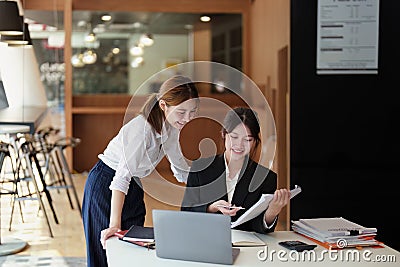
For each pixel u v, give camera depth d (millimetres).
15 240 6918
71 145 9195
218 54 13609
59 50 11289
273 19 9664
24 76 7969
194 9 12312
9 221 7125
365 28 6395
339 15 6383
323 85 6434
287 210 6516
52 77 11234
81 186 10195
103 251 4164
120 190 3750
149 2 12117
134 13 12242
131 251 3262
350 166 6484
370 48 6410
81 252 6602
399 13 6398
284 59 8766
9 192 7102
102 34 13281
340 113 6453
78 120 12000
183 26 13734
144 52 13609
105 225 4141
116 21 13055
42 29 10750
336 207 6488
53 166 8875
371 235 3424
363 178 6488
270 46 10055
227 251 3035
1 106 7621
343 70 6426
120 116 12172
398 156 6484
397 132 6480
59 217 7992
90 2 11797
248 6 12492
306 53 6414
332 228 3480
